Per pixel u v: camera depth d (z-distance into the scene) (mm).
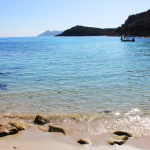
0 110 7973
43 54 36438
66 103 8844
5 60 26766
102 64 22141
